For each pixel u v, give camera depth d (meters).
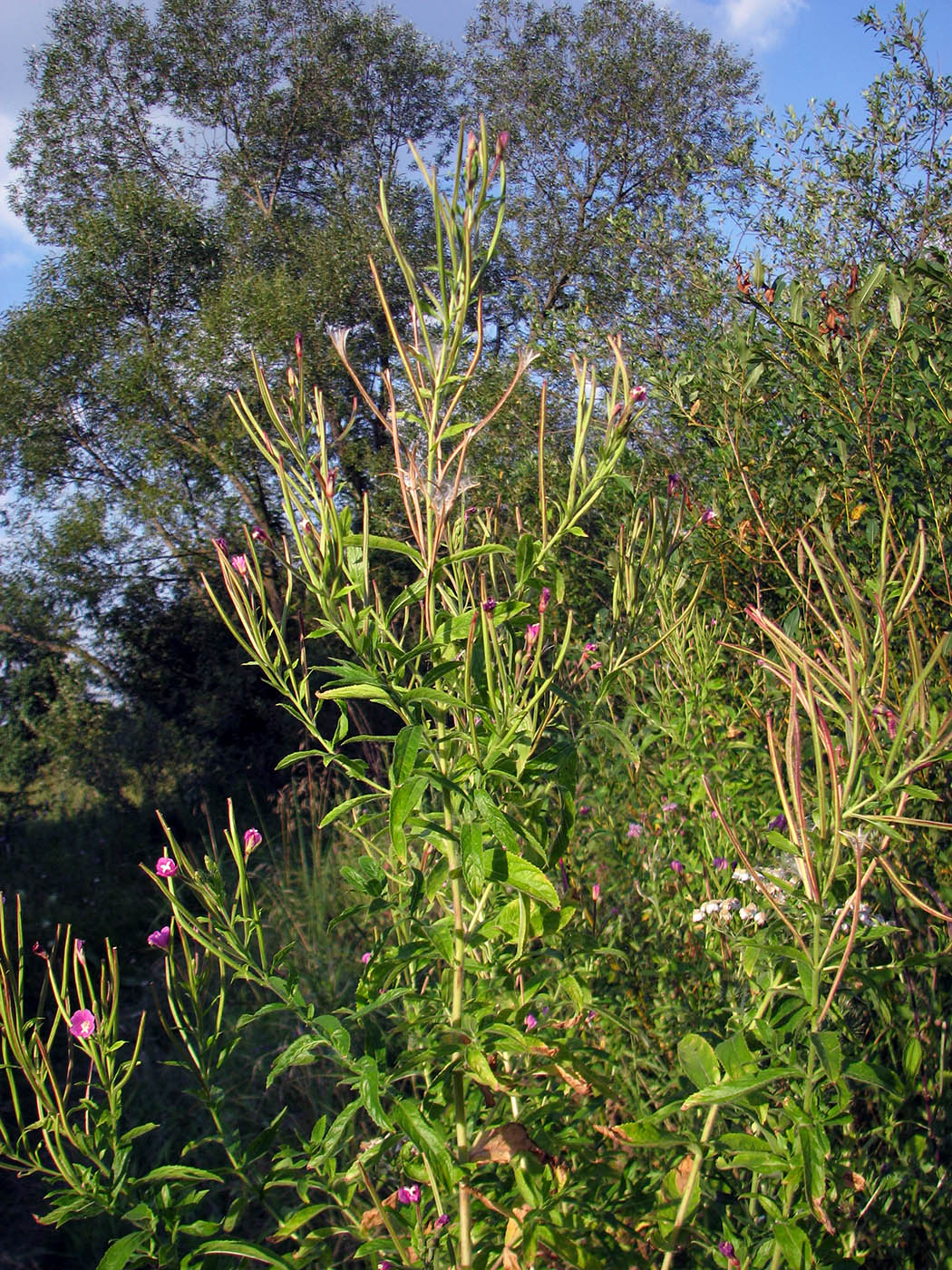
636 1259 1.59
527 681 1.65
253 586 1.89
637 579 1.93
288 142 17.14
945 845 2.40
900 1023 2.11
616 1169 1.62
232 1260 1.85
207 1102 1.70
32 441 12.25
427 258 13.49
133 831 8.25
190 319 12.48
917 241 4.86
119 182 13.92
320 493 1.58
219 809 8.96
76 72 16.48
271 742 10.45
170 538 11.85
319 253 13.05
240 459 11.39
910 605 1.71
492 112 14.47
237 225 14.20
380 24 16.66
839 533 3.21
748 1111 1.62
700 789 2.65
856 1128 2.12
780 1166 1.40
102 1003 1.65
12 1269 2.74
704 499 3.66
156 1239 1.53
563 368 6.08
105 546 11.77
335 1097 3.07
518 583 1.64
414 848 2.05
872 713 1.43
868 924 1.55
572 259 11.79
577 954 1.94
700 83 14.12
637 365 4.84
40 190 16.70
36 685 11.16
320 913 4.51
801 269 5.02
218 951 1.66
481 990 1.67
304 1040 1.57
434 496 1.65
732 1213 1.84
